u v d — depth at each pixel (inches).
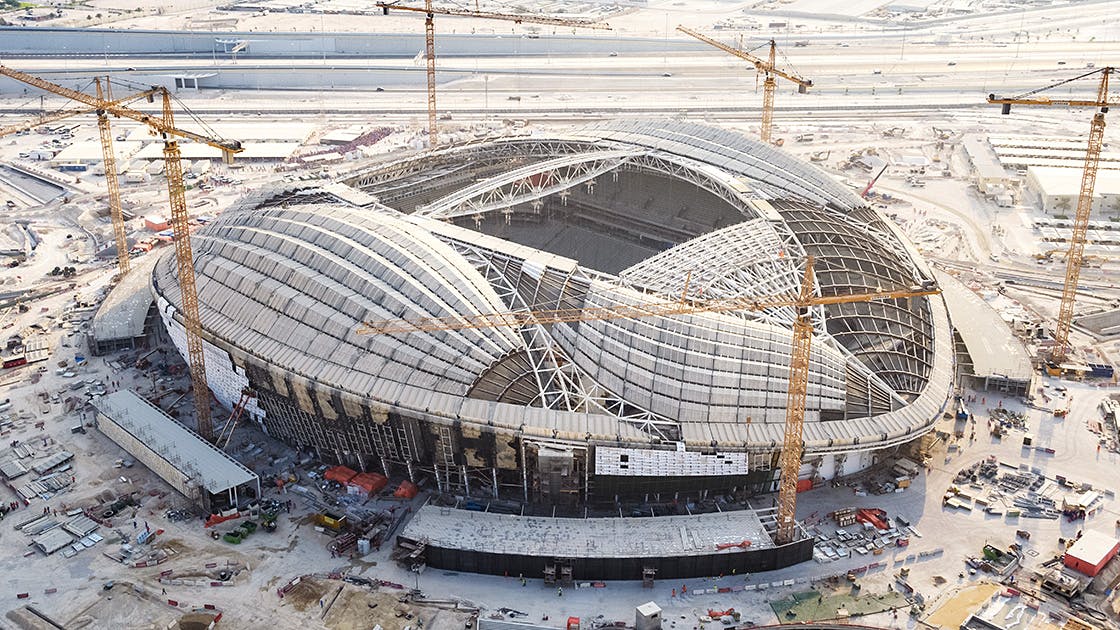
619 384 5807.1
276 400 6250.0
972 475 5984.3
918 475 6008.9
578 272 6624.0
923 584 5103.3
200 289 6963.6
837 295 6501.0
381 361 5915.4
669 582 5147.6
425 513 5497.1
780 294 6432.1
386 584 5118.1
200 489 5689.0
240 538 5467.5
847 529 5516.7
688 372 5723.4
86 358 7603.4
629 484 5536.4
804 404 5177.2
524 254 6766.7
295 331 6269.7
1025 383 6865.2
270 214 7539.4
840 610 4911.4
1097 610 4904.0
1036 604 4938.5
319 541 5487.2
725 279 6604.3
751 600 5002.5
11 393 7062.0
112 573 5216.5
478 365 5826.8
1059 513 5669.3
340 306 6299.2
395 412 5649.6
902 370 6107.3
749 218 7746.1
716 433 5457.7
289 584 5103.3
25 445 6387.8
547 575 5098.4
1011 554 5300.2
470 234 7071.9
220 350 6382.9
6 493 5915.4
